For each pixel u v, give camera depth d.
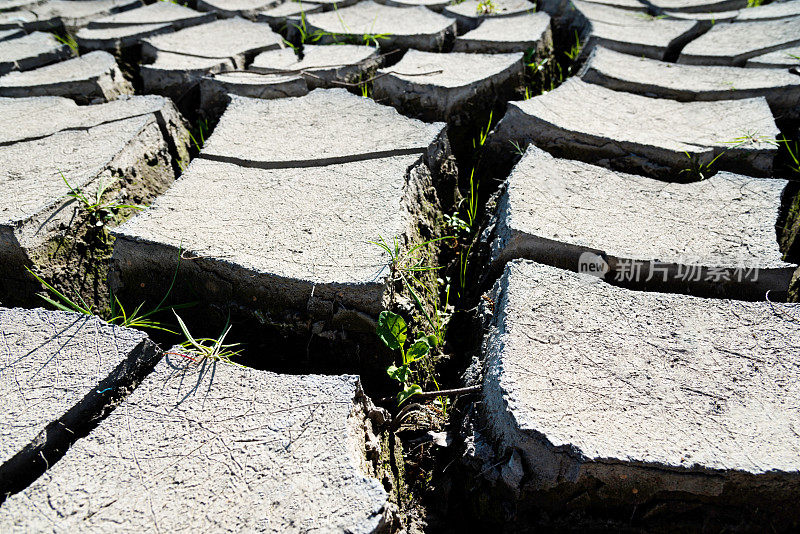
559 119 0.61
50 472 0.33
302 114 0.61
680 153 0.57
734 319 0.42
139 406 0.36
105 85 0.70
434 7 0.90
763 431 0.35
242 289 0.45
